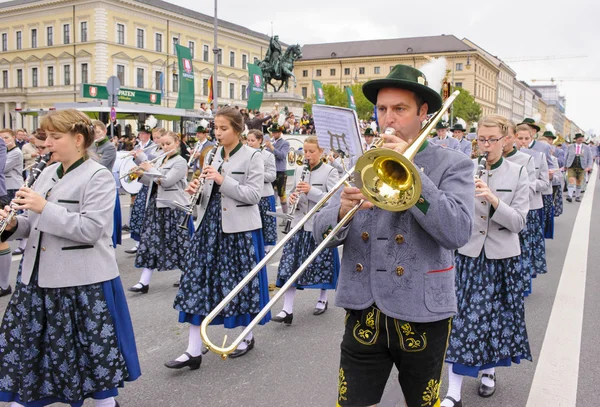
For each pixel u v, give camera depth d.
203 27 60.59
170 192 6.44
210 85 27.88
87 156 3.25
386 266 2.28
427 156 2.34
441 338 2.32
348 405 2.36
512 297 3.70
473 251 3.69
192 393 3.83
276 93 26.50
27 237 3.20
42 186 3.24
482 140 3.86
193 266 4.28
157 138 8.77
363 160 2.01
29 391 3.04
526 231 5.74
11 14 57.91
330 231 2.37
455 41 80.56
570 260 8.25
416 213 2.14
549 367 4.32
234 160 4.46
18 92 57.31
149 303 5.96
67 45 54.19
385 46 85.12
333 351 4.65
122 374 3.20
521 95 118.12
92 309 3.10
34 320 3.06
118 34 53.59
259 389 3.90
